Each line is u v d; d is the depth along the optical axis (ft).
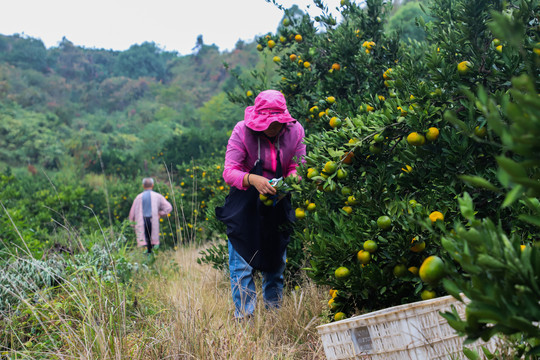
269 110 10.30
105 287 10.43
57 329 9.04
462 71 8.25
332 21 15.66
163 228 29.22
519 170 2.91
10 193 35.32
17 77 173.78
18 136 94.32
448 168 7.74
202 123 109.91
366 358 6.29
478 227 3.70
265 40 16.78
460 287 3.73
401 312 5.97
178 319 9.17
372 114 8.16
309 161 8.15
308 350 9.04
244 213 10.67
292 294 11.04
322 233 8.43
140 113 148.36
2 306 10.39
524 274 3.41
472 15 8.65
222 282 14.33
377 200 7.98
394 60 14.57
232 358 7.83
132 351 8.22
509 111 2.91
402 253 7.07
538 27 7.70
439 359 5.91
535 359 4.97
